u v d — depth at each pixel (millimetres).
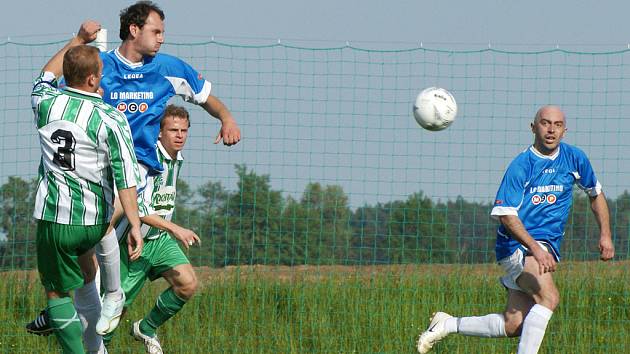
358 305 30141
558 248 24938
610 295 30875
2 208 31469
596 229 31359
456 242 31094
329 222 31297
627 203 30844
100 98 20203
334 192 31016
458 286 30562
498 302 30453
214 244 31922
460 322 26156
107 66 23188
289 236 31781
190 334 29750
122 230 23969
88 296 21969
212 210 31719
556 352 29062
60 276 20703
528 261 24438
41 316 23062
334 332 29656
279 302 30844
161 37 23359
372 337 29406
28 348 29344
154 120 23625
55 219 19891
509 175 24219
